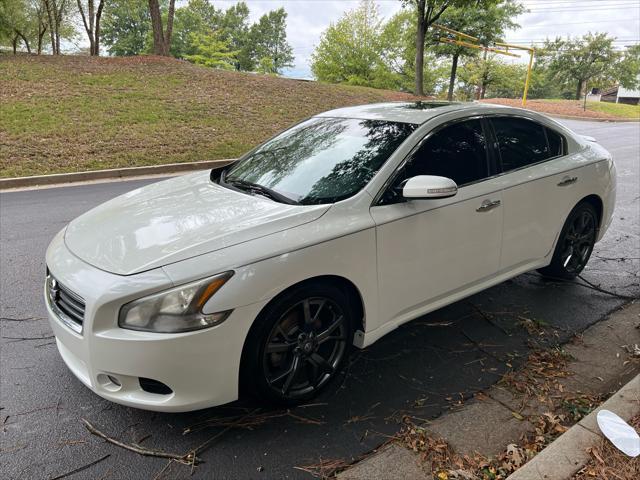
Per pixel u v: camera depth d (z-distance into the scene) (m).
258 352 2.42
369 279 2.76
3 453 2.35
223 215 2.65
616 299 4.04
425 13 24.00
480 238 3.30
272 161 3.41
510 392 2.83
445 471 2.23
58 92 14.21
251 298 2.31
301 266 2.45
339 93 20.16
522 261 3.72
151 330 2.18
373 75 41.88
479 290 3.46
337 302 2.69
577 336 3.46
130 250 2.40
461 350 3.29
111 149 11.02
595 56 43.09
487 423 2.57
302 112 16.17
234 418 2.60
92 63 17.61
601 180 4.22
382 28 42.22
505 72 49.03
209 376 2.29
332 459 2.32
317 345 2.67
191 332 2.20
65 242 2.71
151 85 16.06
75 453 2.36
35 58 17.39
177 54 59.75
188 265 2.24
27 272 4.57
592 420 2.43
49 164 9.85
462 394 2.82
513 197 3.46
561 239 4.05
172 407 2.28
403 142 3.04
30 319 3.65
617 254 5.10
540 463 2.17
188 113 14.17
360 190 2.81
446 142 3.21
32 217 6.58
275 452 2.37
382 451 2.37
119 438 2.46
